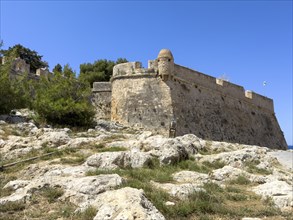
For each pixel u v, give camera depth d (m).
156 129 30.05
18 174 12.43
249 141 39.28
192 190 9.70
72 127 24.52
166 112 30.36
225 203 9.46
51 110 24.08
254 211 8.71
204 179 11.95
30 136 18.97
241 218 8.15
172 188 9.90
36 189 9.37
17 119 23.19
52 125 23.97
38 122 23.81
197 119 32.94
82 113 25.22
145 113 31.09
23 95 27.84
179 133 29.81
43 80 28.59
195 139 19.38
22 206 8.27
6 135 18.45
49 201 8.73
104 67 53.84
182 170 13.34
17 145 16.16
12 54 27.86
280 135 47.78
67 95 26.33
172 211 7.99
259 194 10.73
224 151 18.55
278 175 14.94
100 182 9.28
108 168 12.34
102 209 6.70
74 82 27.08
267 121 45.56
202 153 17.53
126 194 7.01
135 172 11.62
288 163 19.73
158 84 31.77
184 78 33.41
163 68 31.59
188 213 8.10
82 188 9.03
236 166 15.35
